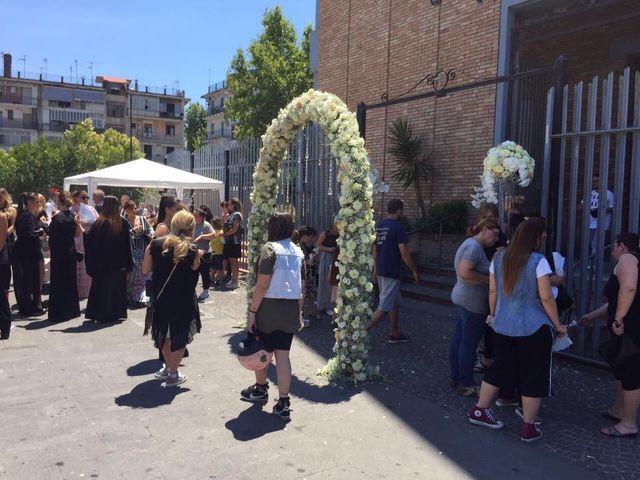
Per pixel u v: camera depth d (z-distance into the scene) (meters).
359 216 5.54
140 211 12.06
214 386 5.14
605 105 5.59
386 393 5.07
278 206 9.99
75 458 3.68
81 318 7.89
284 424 4.32
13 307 8.54
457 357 5.14
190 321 5.17
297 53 30.53
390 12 12.96
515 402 4.79
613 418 4.45
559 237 6.02
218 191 14.13
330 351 6.46
